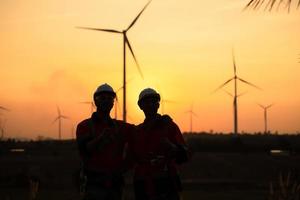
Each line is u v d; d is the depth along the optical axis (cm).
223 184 6838
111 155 1150
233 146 13525
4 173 7388
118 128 1162
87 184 1156
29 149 15225
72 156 12012
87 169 1155
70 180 7025
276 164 9894
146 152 1171
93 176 1152
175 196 1174
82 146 1140
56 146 16288
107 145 1139
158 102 1184
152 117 1184
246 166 9762
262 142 14588
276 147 13850
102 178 1147
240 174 8762
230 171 9112
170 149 1153
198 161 10400
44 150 14800
